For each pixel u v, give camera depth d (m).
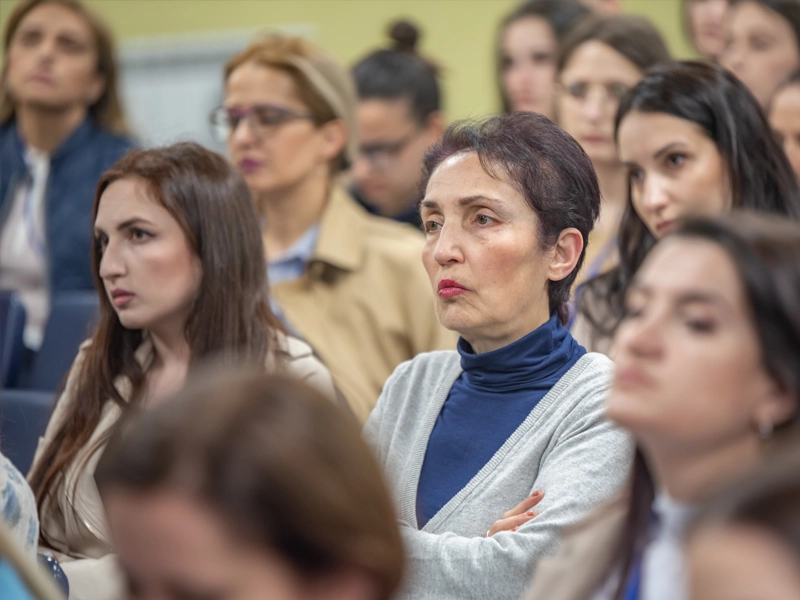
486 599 4.20
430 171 4.77
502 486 4.51
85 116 9.85
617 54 7.89
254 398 2.05
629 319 2.96
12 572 3.43
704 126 6.04
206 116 16.81
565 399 4.56
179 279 5.61
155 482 1.96
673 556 3.01
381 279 7.79
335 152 8.40
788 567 1.64
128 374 5.80
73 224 9.35
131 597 2.04
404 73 9.98
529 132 4.60
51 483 5.65
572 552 3.31
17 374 8.02
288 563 1.97
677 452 2.88
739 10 8.56
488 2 15.38
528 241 4.51
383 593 2.05
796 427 2.78
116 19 17.02
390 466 4.86
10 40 9.95
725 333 2.79
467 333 4.62
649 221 6.16
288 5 16.39
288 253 8.20
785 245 2.81
